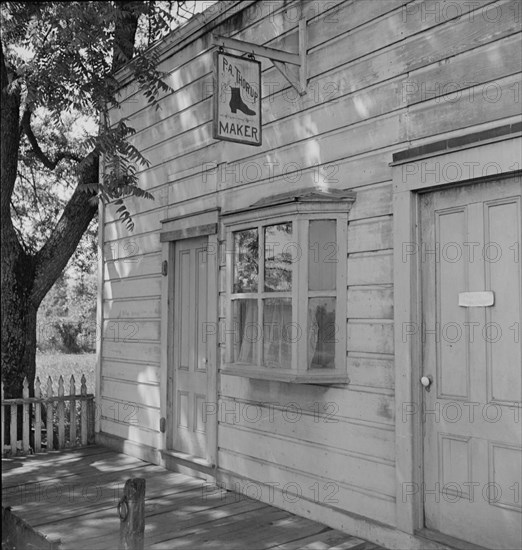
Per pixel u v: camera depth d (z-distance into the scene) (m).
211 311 5.55
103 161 7.53
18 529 3.80
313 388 4.53
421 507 3.79
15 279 7.58
